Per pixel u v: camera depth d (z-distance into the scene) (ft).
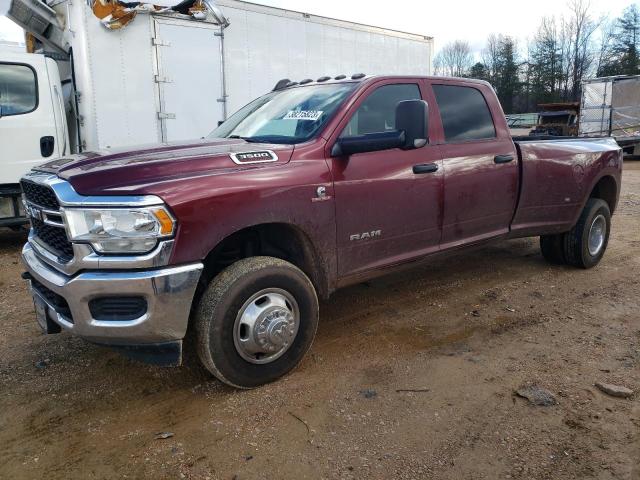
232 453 9.17
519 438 9.47
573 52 207.72
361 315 15.33
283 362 11.40
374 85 13.60
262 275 10.84
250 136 13.87
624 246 23.27
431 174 14.10
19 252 24.39
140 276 9.55
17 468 8.87
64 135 26.13
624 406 10.43
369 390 11.12
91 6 24.12
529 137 18.94
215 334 10.41
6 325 15.01
